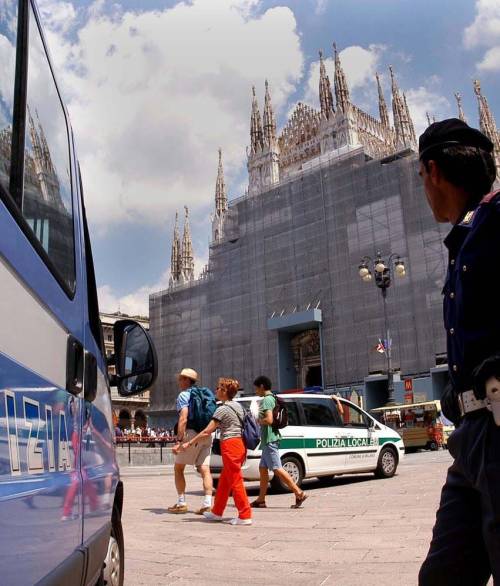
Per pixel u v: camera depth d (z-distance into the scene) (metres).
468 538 1.96
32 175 2.18
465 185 2.13
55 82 2.75
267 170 63.72
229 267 53.62
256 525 7.60
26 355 1.86
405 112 61.41
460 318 1.95
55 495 2.08
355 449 12.71
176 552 6.04
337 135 58.38
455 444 1.97
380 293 42.16
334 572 5.04
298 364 48.94
